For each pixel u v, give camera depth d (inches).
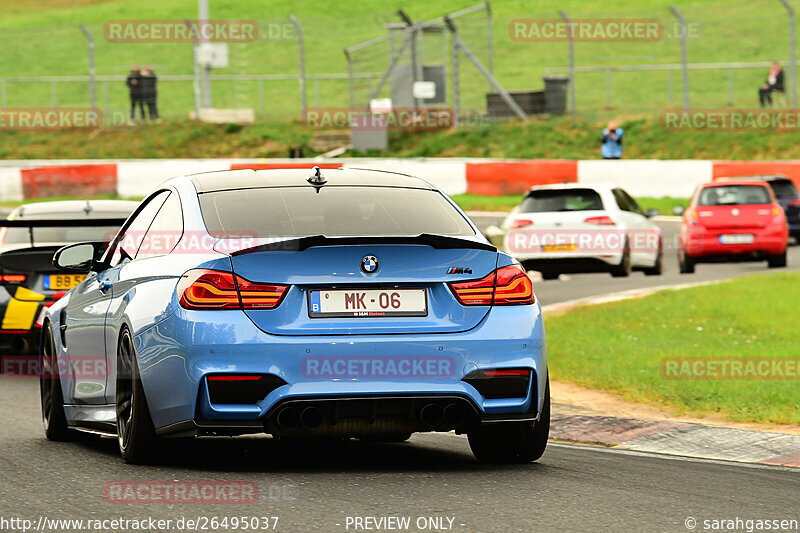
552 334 1824.6
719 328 1863.9
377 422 831.1
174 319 824.3
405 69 5423.2
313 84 7224.4
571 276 2864.2
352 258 827.4
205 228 871.7
